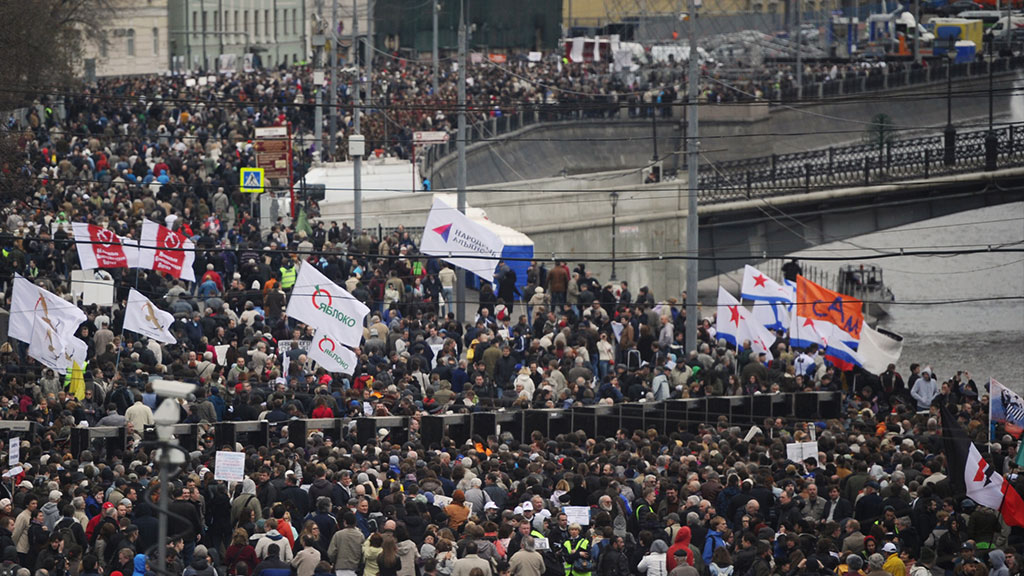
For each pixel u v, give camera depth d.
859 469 83.81
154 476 79.75
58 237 140.88
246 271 140.38
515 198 197.62
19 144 175.62
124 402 100.94
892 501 80.69
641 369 122.44
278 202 183.50
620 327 134.75
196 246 139.12
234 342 118.38
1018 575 76.50
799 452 91.19
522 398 108.19
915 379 126.81
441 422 102.25
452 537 73.19
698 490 81.06
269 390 106.56
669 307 145.00
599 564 74.62
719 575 72.81
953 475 83.50
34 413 97.81
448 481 83.00
